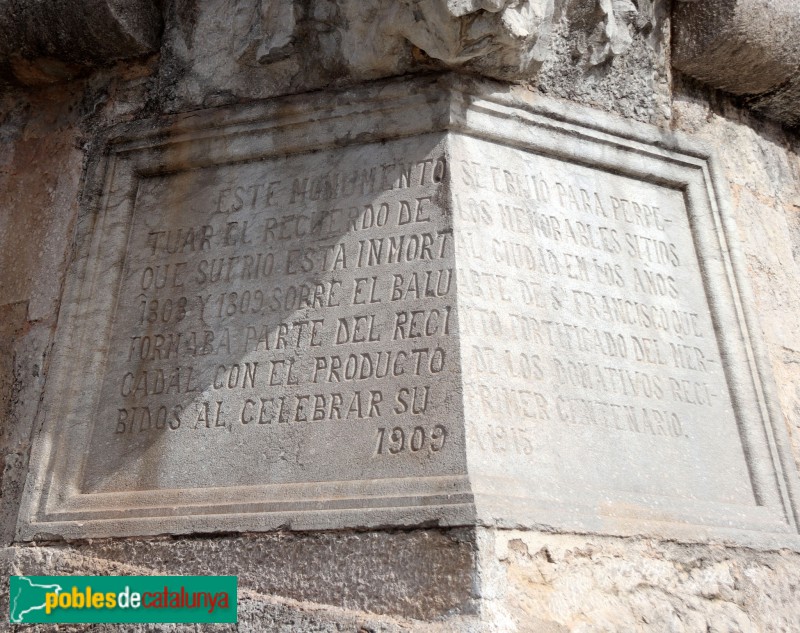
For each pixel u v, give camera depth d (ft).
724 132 12.88
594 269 10.81
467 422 8.86
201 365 10.31
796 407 11.43
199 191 11.34
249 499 9.25
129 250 11.32
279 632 8.45
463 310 9.45
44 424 10.44
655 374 10.61
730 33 12.04
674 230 11.75
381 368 9.46
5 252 12.05
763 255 12.34
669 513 9.68
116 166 11.75
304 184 10.85
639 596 8.94
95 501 9.89
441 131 10.44
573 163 11.35
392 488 8.72
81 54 12.13
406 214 10.16
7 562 9.75
